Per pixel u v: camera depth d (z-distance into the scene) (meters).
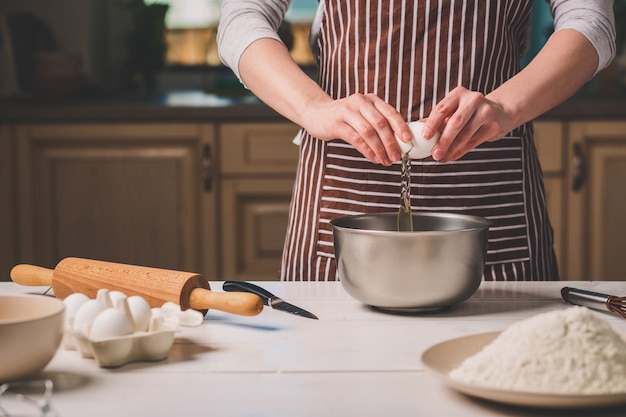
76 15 3.49
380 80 1.57
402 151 1.21
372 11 1.55
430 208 1.54
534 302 1.23
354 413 0.81
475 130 1.26
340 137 1.29
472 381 0.85
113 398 0.85
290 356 0.98
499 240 1.55
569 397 0.77
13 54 3.37
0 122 3.05
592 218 3.03
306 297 1.26
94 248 3.11
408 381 0.90
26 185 3.08
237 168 3.05
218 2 3.71
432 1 1.53
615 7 3.41
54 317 0.89
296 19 3.64
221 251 3.09
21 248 3.11
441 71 1.55
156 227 3.09
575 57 1.43
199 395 0.86
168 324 1.02
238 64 1.50
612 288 1.33
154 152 3.06
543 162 3.00
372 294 1.14
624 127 2.99
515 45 1.63
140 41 3.64
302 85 1.41
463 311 1.18
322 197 1.58
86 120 3.05
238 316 1.16
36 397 0.86
